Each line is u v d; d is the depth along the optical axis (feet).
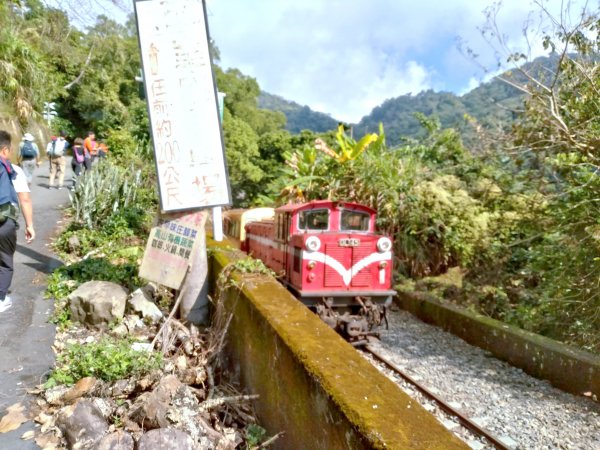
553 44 23.17
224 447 11.00
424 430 7.28
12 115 54.24
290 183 39.75
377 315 24.59
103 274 19.24
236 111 114.21
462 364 22.75
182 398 11.87
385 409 7.87
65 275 19.47
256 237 35.96
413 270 34.88
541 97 24.88
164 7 16.08
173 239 16.94
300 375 9.86
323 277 24.53
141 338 15.35
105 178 31.14
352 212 27.76
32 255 23.32
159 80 16.20
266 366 12.09
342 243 24.73
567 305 23.99
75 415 10.49
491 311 29.50
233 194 87.92
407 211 34.01
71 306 16.02
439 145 40.96
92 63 103.24
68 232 26.78
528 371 21.68
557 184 26.84
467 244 32.45
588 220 23.08
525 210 29.94
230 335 15.64
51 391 11.69
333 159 38.60
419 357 23.63
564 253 24.68
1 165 15.57
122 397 12.05
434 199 33.17
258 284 15.21
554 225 26.73
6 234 15.66
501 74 25.81
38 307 17.06
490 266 32.73
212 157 16.62
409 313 31.96
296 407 10.07
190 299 17.44
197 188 16.60
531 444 15.55
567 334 23.65
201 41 16.34
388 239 25.54
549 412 17.71
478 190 34.27
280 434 10.96
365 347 24.80
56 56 88.79
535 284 31.42
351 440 7.54
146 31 16.07
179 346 15.58
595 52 23.08
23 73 58.08
